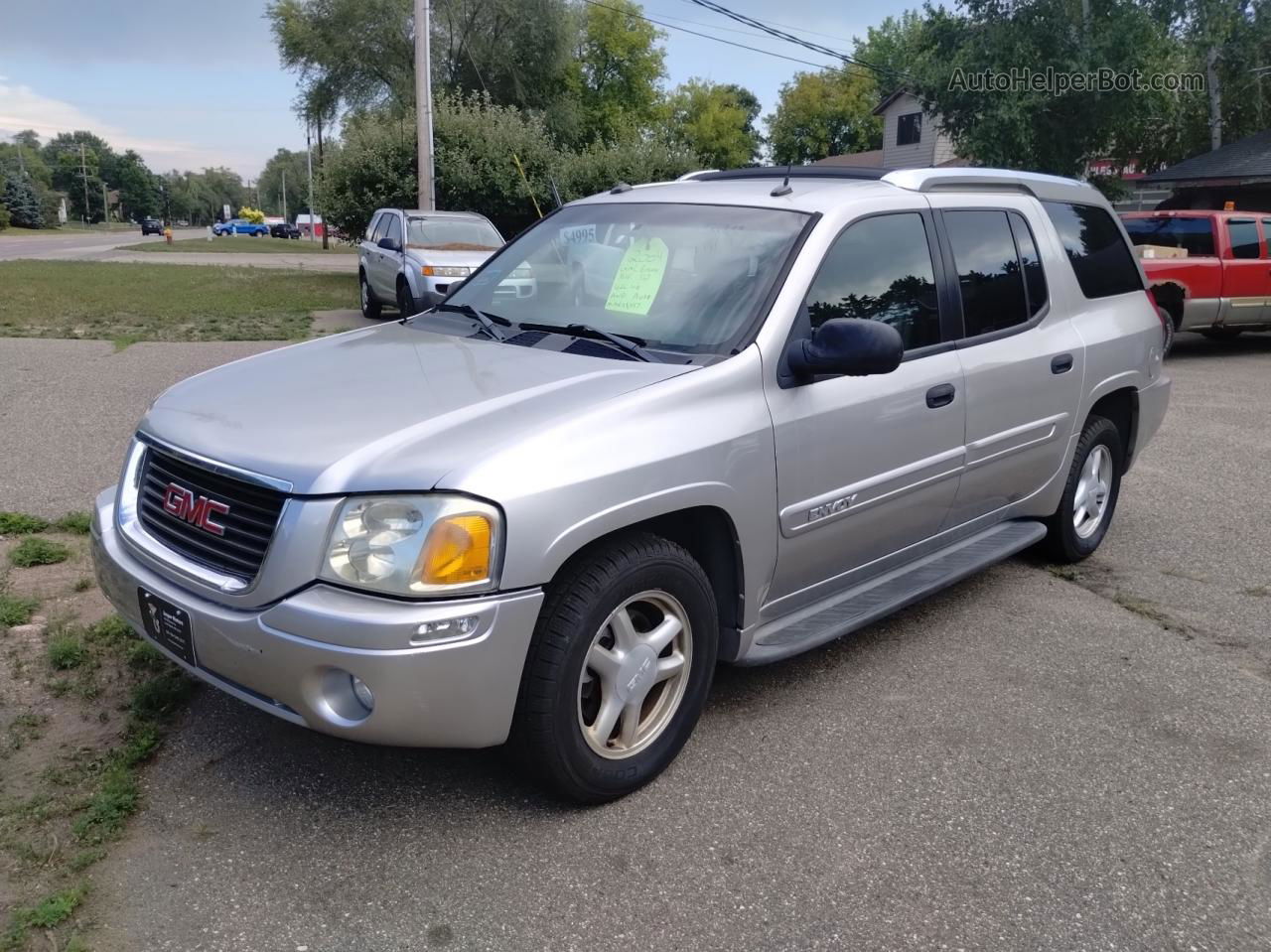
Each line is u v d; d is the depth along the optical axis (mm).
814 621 3807
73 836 2908
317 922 2627
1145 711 3904
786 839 3043
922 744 3611
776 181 4387
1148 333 5625
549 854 2934
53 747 3367
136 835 2947
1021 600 5035
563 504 2814
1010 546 4727
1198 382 11984
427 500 2697
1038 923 2721
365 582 2674
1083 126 20953
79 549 5109
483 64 36125
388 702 2674
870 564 4098
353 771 3307
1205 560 5668
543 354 3584
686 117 61031
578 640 2918
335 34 35031
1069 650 4441
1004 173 4891
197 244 57031
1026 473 4812
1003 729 3734
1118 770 3477
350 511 2713
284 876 2799
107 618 4258
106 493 3592
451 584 2678
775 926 2676
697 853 2963
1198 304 13562
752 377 3391
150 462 3279
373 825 3037
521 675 2854
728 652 3564
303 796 3164
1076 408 5031
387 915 2664
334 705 2760
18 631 4168
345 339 4098
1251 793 3363
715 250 3822
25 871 2760
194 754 3375
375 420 3014
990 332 4492
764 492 3402
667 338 3578
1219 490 7109
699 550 3486
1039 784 3377
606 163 27312
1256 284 14070
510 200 26484
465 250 14930
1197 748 3645
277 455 2863
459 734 2789
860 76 55062
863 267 3895
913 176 4352
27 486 6094
